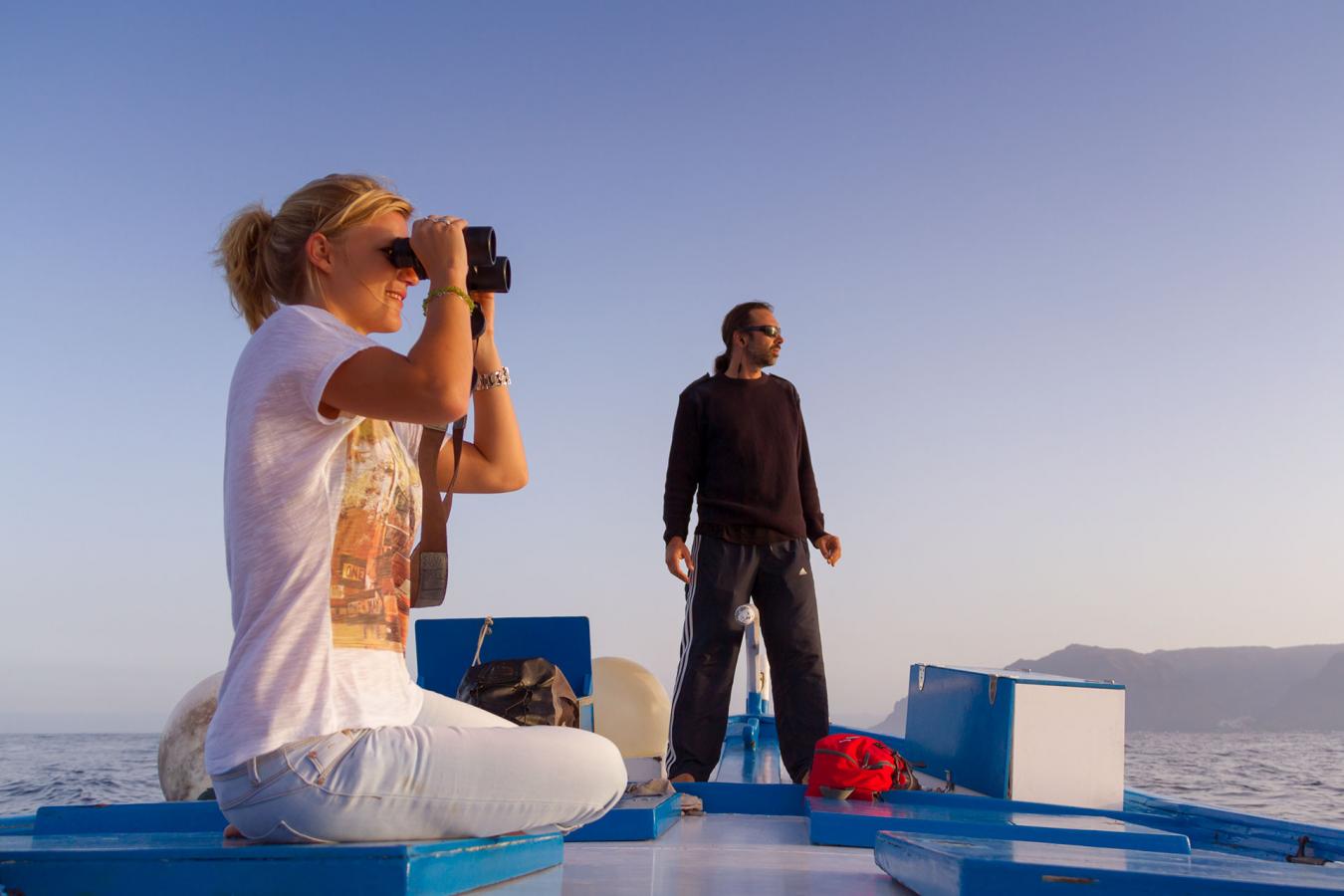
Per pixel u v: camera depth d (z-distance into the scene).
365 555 1.63
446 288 1.66
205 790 4.00
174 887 1.36
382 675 1.63
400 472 1.72
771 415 4.61
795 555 4.55
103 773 44.00
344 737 1.52
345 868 1.34
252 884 1.35
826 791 3.45
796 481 4.64
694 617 4.51
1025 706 3.68
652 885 1.98
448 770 1.57
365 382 1.53
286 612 1.54
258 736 1.49
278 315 1.64
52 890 1.37
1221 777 75.38
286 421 1.54
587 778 1.72
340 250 1.77
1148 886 1.38
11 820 2.99
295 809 1.50
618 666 6.33
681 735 4.40
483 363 2.16
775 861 2.48
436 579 1.95
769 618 4.54
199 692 4.22
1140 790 4.36
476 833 1.65
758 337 4.61
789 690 4.48
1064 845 2.04
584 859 2.43
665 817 3.21
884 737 5.87
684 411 4.67
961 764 4.22
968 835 2.78
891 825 2.84
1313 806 22.83
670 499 4.63
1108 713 3.72
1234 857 2.01
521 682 3.62
